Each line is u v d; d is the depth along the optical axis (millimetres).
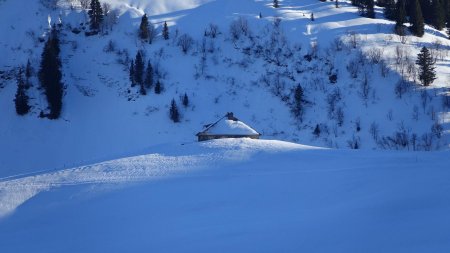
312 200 26984
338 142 73562
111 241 22891
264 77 88438
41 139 76500
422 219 18453
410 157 36812
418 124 73000
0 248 24203
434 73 81938
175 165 41000
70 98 83875
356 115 77812
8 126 78125
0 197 35938
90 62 91562
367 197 24484
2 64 89250
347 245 16734
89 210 30859
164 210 28516
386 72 83438
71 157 73562
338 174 32656
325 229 19312
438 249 14805
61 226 27906
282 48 93938
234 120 62438
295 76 88250
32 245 24359
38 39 94500
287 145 46938
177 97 83688
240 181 33812
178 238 21281
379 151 41906
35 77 85438
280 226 20938
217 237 20438
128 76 87500
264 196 29406
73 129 78688
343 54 89688
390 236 16891
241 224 22469
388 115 76000
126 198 32312
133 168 40875
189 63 91750
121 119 80000
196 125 79062
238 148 45250
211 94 85750
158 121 79125
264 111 82438
